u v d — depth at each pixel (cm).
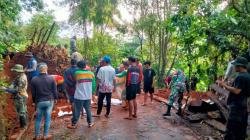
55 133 812
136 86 965
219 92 958
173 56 2073
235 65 651
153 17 2083
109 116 1002
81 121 936
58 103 1112
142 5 2153
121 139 776
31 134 808
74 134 807
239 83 636
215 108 1014
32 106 1054
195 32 848
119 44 2622
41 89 730
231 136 655
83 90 834
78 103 839
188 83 1065
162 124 926
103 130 846
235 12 848
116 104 1194
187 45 935
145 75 1209
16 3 1102
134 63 962
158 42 2262
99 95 968
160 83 2056
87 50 2381
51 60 1355
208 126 914
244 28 834
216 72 1003
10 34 1005
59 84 1131
